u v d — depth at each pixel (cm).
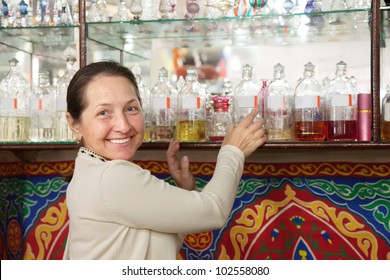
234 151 179
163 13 226
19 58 261
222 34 245
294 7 221
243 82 214
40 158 253
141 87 227
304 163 229
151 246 162
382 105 202
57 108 228
